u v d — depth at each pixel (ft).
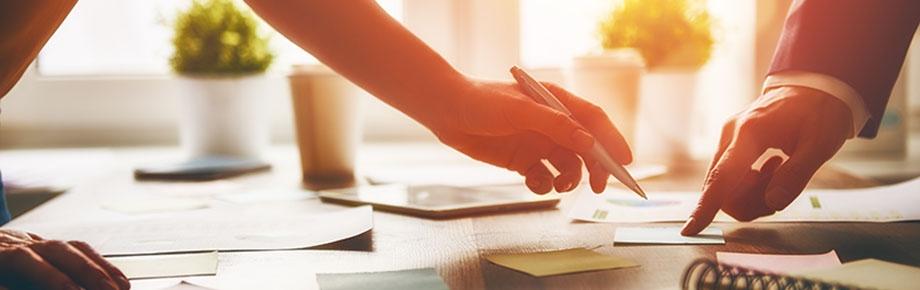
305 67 5.32
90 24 7.55
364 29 3.78
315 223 3.95
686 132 5.82
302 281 3.21
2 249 3.14
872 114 3.83
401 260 3.43
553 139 3.67
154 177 5.47
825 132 3.71
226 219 4.12
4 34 3.50
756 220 3.89
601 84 5.45
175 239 3.75
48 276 3.05
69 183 5.36
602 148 3.65
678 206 4.18
